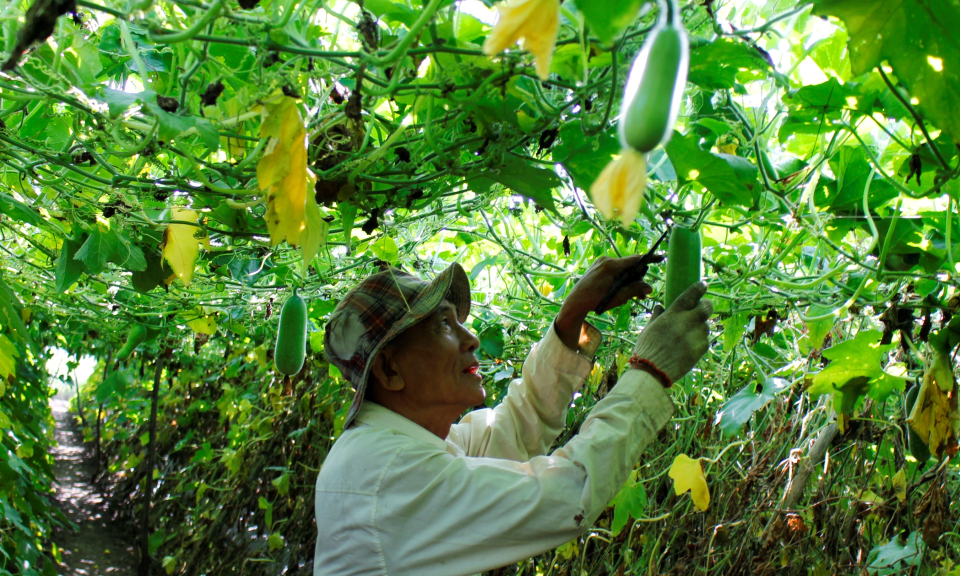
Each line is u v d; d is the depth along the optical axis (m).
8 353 2.36
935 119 1.16
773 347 3.42
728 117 1.73
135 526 8.56
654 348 1.56
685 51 0.61
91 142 1.62
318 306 3.67
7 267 3.48
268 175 1.16
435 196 1.86
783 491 3.08
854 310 2.26
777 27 1.60
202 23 1.07
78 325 6.07
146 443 8.52
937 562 2.85
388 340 1.76
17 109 1.64
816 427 2.93
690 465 2.45
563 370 1.98
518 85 1.44
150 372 9.67
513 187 1.65
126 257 2.29
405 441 1.64
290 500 5.79
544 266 3.15
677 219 1.89
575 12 1.10
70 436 15.86
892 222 1.78
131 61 1.80
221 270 3.05
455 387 1.85
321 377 5.68
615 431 1.50
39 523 6.13
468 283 2.11
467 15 1.38
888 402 3.10
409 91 1.35
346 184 1.62
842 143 1.74
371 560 1.55
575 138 1.53
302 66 1.36
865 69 1.16
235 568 6.07
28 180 2.31
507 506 1.47
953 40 1.08
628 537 3.43
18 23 1.34
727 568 3.24
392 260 2.46
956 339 1.92
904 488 2.83
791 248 2.01
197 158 1.79
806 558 3.24
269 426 5.87
